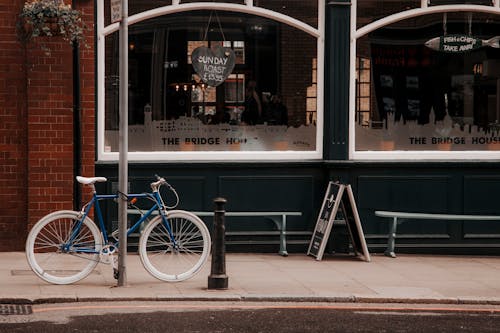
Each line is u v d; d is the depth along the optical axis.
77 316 8.14
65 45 11.45
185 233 10.02
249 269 10.90
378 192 12.32
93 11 11.61
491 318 8.53
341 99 12.13
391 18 12.33
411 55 12.45
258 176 12.17
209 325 7.85
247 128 12.27
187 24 12.13
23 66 11.49
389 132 12.41
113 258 9.61
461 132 12.58
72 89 11.49
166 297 8.96
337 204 11.53
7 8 11.39
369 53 12.34
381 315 8.56
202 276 10.27
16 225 11.61
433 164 12.36
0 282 9.59
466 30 12.51
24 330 7.52
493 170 12.49
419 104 12.48
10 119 11.51
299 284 9.92
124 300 8.91
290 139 12.30
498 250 12.50
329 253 12.11
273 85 12.27
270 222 12.24
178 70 12.12
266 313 8.47
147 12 11.98
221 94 12.23
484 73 12.58
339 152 12.14
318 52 12.26
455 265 11.62
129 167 11.90
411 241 12.43
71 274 9.64
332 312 8.64
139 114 12.04
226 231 12.14
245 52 12.24
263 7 12.20
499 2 12.50
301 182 12.26
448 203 12.44
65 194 11.55
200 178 12.08
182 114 12.14
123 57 9.38
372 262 11.66
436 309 8.97
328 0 12.11
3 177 11.53
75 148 11.57
